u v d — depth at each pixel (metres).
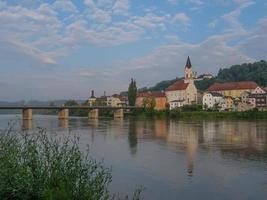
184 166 40.06
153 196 27.55
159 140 70.38
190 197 27.47
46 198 11.55
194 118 177.38
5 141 16.86
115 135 80.94
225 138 73.88
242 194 28.34
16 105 163.50
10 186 13.34
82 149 53.62
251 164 41.22
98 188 14.63
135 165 40.56
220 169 38.19
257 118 170.25
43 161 14.72
